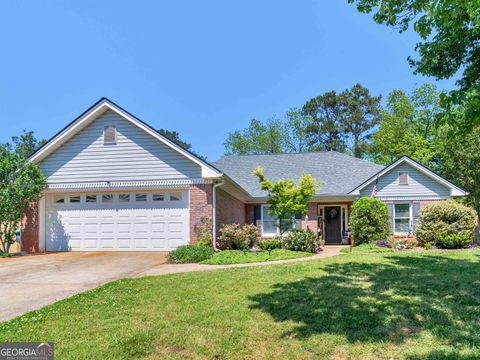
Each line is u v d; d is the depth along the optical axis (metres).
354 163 23.36
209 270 10.00
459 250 14.47
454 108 5.91
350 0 7.17
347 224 21.16
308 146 46.88
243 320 5.60
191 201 14.18
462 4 4.79
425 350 4.49
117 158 14.70
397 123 32.62
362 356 4.42
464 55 8.13
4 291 8.03
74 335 5.17
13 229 14.12
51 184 14.88
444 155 26.22
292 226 20.02
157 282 8.37
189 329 5.26
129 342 4.84
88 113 14.56
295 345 4.73
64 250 14.80
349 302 6.32
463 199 26.23
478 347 4.56
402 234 19.11
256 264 11.15
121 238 14.58
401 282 7.77
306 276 8.59
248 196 20.41
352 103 46.00
